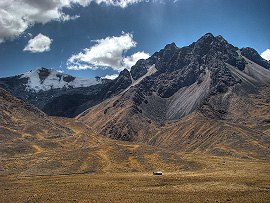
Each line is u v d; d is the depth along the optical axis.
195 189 64.06
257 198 54.91
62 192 65.75
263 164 116.31
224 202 53.12
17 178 88.00
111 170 102.56
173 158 123.88
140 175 87.12
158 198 57.19
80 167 106.06
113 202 55.25
